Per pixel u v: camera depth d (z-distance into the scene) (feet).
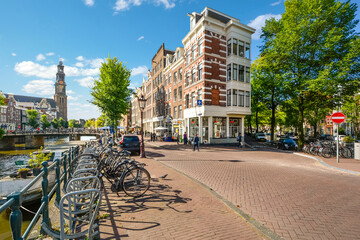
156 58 133.18
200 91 75.25
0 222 21.83
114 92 78.69
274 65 58.59
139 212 13.88
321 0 51.21
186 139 77.92
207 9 76.89
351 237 10.91
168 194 17.71
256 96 94.38
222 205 15.30
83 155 22.41
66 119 482.28
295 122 111.24
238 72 76.38
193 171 27.66
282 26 64.13
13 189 27.30
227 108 75.87
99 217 12.87
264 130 163.02
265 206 15.15
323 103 55.26
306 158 43.21
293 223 12.48
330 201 16.17
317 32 51.83
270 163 35.78
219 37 76.28
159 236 10.78
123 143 47.06
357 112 96.17
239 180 22.74
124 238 10.53
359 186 20.63
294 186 20.34
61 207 8.71
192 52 82.38
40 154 35.14
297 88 55.52
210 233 11.17
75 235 9.05
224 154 48.78
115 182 18.11
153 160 37.73
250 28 78.13
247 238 10.75
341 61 46.78
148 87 155.12
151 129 141.08
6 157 89.97
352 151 41.65
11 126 247.70
